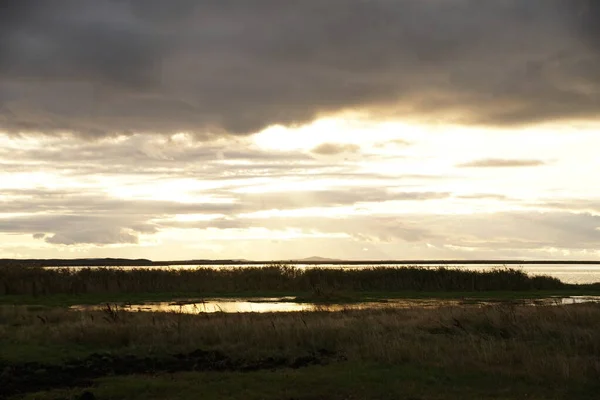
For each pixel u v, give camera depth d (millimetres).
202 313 24562
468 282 43375
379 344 15797
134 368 14492
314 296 36625
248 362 15039
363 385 12523
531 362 14039
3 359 15000
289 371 13945
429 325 19500
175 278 42625
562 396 11758
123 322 20188
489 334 18391
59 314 23391
